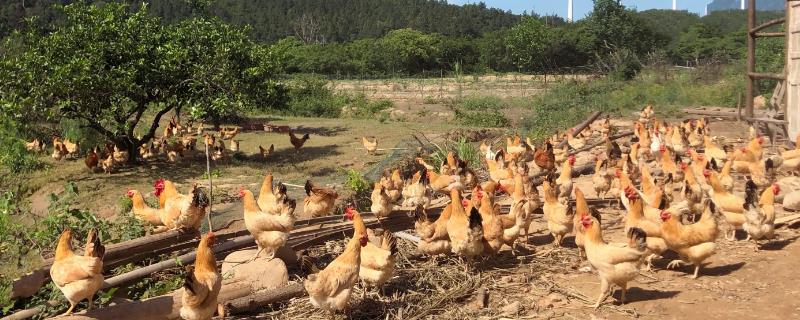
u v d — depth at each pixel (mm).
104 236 9406
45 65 18328
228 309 7656
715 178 10125
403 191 11953
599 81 39188
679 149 17203
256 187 17016
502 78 58656
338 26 135875
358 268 7301
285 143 26734
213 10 130375
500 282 8719
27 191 17312
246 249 9414
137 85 19875
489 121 33062
